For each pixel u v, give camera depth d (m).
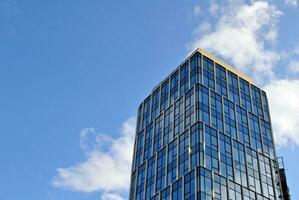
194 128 80.38
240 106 90.94
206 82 88.25
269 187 83.06
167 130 88.81
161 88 99.56
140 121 101.38
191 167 75.75
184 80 92.00
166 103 94.25
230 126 85.12
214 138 80.19
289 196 84.44
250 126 89.56
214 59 94.44
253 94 96.62
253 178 81.31
